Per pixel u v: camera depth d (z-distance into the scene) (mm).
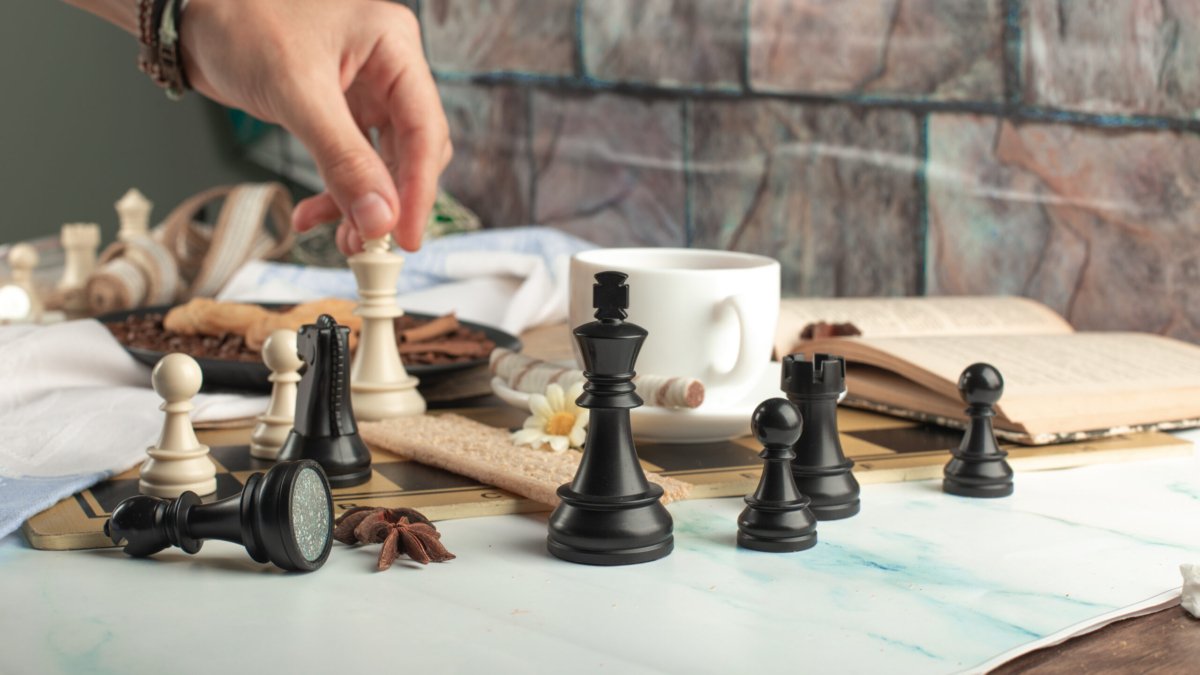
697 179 1840
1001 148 1495
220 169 2811
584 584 603
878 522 722
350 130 958
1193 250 1332
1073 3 1405
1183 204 1337
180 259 1771
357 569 626
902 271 1608
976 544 677
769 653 513
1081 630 545
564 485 666
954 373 944
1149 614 575
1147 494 790
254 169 2801
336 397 767
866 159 1626
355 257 944
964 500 776
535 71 2061
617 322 644
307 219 1157
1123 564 642
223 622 545
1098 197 1412
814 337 1169
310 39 990
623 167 1945
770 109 1728
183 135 2814
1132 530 706
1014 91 1473
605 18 1929
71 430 841
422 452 818
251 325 1095
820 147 1676
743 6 1736
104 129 2846
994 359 1012
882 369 1087
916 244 1590
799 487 728
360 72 1072
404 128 1078
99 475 750
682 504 763
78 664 497
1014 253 1499
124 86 2820
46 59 2848
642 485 648
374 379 938
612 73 1937
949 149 1543
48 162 2887
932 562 643
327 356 761
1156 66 1341
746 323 836
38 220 2904
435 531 658
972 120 1516
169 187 2844
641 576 617
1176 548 670
